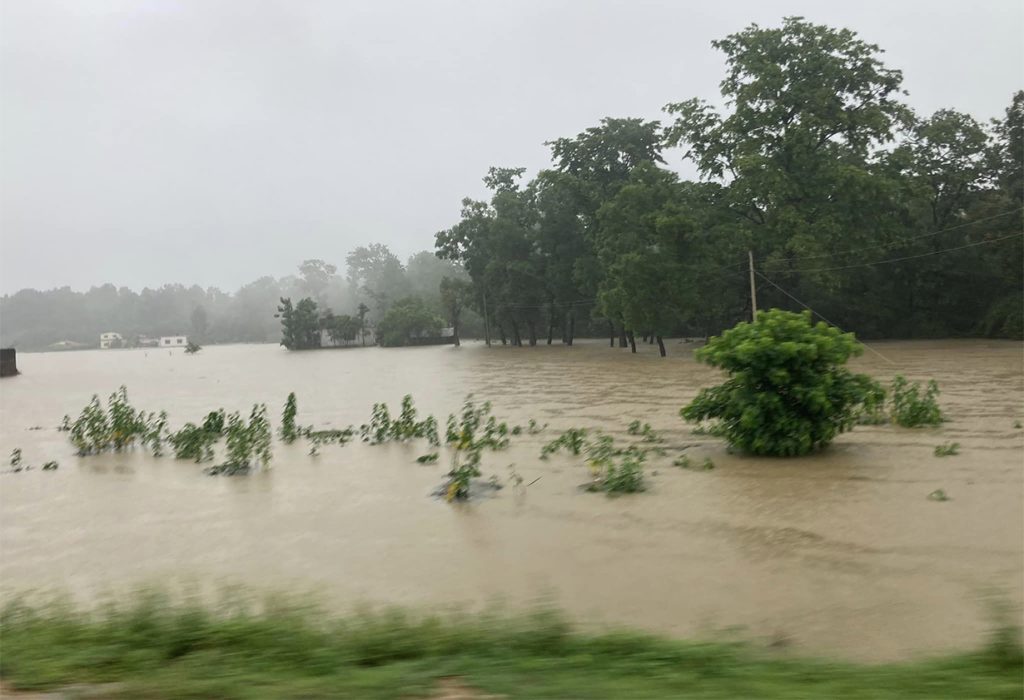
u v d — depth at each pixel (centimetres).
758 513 1136
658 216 4681
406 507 1300
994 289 5397
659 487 1339
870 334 5631
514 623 594
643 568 921
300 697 397
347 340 11038
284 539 1141
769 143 4881
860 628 709
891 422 1881
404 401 2092
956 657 491
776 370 1521
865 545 959
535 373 4200
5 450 2144
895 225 4875
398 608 761
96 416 2148
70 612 726
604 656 486
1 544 1183
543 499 1298
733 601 798
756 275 4991
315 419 2591
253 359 8456
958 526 1016
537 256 7175
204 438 2019
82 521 1309
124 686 423
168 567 1031
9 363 6625
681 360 4703
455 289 9269
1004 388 2484
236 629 552
